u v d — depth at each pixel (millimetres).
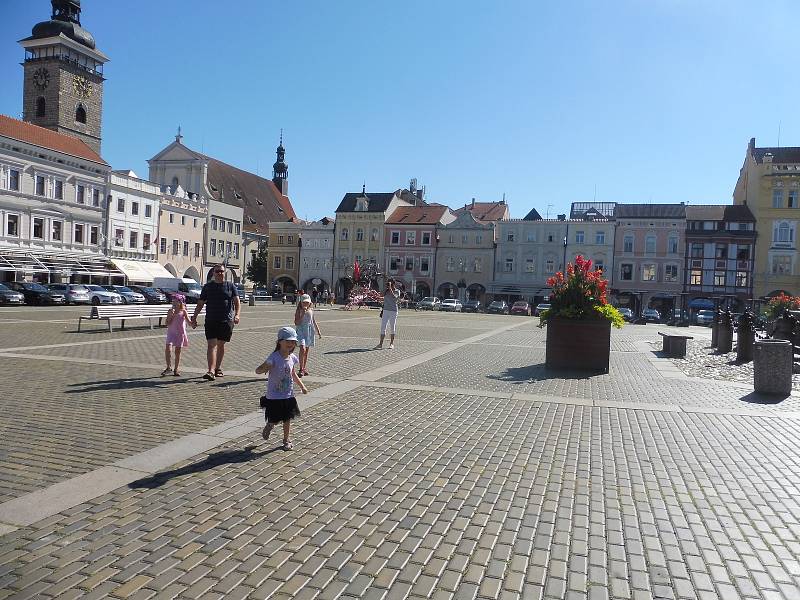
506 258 73438
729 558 4215
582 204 80688
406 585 3730
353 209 80188
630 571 3994
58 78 67750
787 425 8320
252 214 92312
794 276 63469
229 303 11000
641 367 15242
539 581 3830
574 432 7738
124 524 4465
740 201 73312
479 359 15695
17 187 50344
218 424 7484
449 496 5270
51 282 51000
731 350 20859
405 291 75000
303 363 11820
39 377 10578
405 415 8438
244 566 3896
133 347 15844
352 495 5215
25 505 4754
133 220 63188
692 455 6762
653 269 67688
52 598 3445
